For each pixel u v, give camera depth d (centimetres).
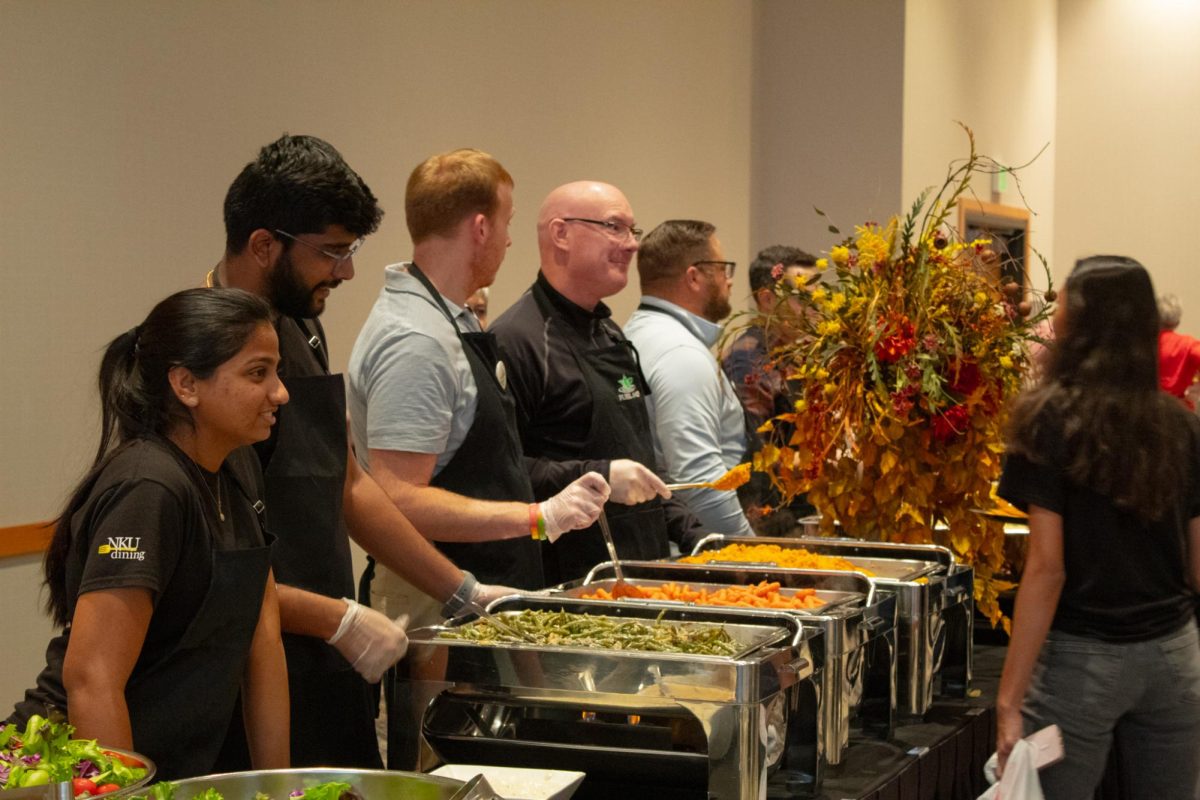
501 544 267
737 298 693
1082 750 238
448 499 246
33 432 348
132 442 172
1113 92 895
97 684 159
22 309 345
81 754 148
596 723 195
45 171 349
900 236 318
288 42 421
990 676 304
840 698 217
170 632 174
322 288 210
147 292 379
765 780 187
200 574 173
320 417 219
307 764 215
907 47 681
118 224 369
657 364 341
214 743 179
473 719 202
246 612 179
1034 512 237
